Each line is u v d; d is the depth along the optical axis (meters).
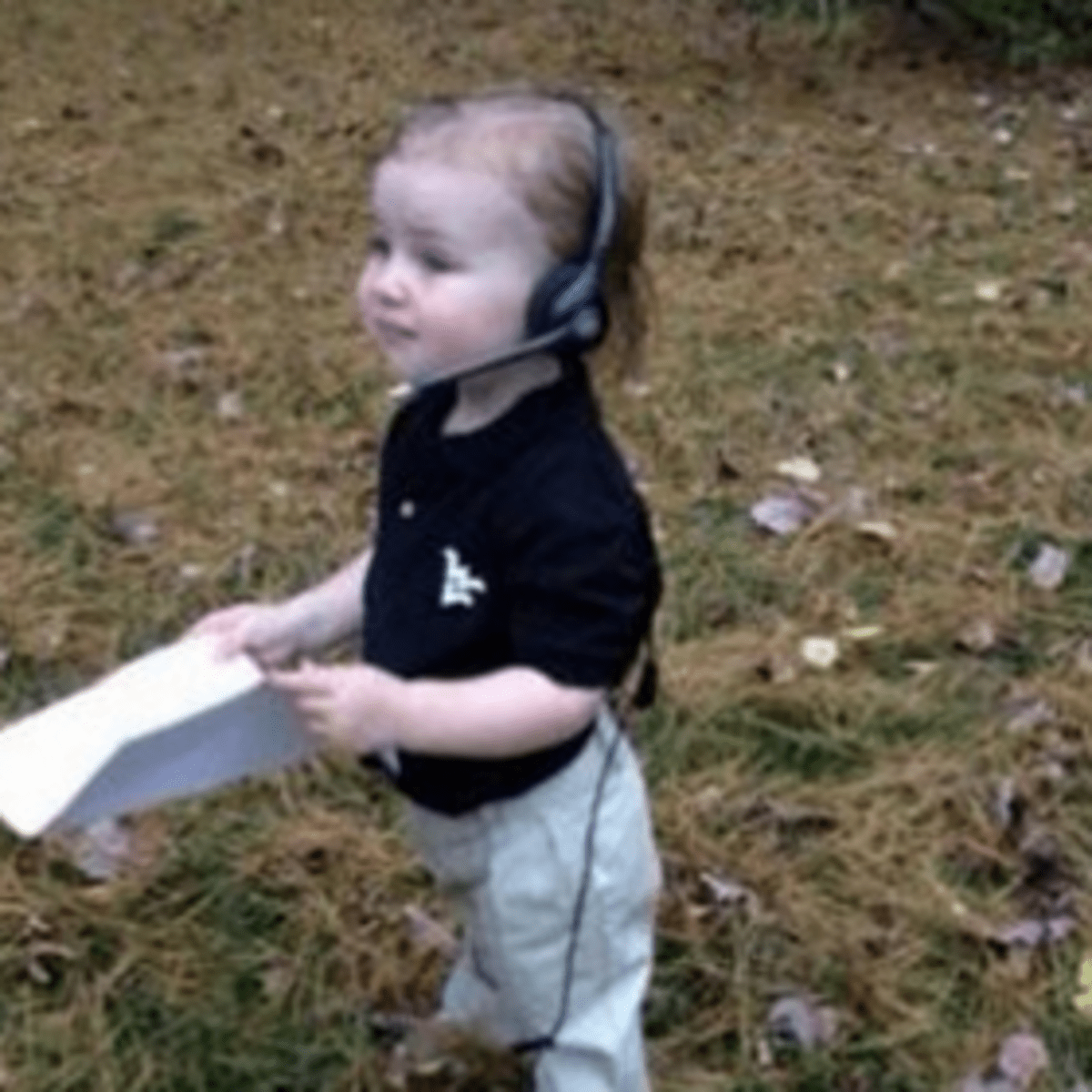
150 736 1.95
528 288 1.91
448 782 2.12
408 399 2.07
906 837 3.09
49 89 6.54
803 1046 2.71
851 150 6.16
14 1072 2.67
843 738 3.33
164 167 5.88
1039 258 5.33
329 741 2.03
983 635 3.60
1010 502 4.08
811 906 2.94
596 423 1.99
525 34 7.31
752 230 5.48
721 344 4.78
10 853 3.02
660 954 2.85
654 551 2.03
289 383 4.56
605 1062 2.29
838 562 3.85
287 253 5.30
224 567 3.80
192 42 7.07
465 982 2.57
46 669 3.48
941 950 2.87
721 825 3.11
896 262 5.29
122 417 4.40
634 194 1.96
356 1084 2.65
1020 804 3.14
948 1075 2.67
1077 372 4.68
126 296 5.00
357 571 2.25
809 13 7.45
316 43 7.12
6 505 4.01
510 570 1.96
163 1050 2.71
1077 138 6.29
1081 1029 2.73
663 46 7.21
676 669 3.48
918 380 4.62
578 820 2.15
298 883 2.98
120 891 2.96
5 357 4.66
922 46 7.18
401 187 1.90
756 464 4.22
